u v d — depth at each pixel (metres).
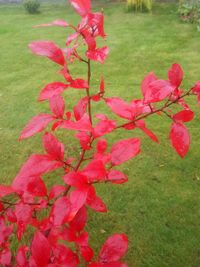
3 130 4.19
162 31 6.89
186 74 5.26
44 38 6.84
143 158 3.64
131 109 1.41
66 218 1.17
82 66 5.69
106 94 4.87
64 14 8.09
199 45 6.22
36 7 8.25
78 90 4.98
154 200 3.13
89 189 1.20
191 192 3.21
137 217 2.97
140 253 2.66
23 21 7.82
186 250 2.67
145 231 2.84
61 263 1.32
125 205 3.09
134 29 7.08
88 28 1.43
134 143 1.31
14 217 1.52
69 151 3.78
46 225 1.40
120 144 1.32
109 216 2.99
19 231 1.47
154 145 3.83
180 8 7.64
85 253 1.33
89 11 1.37
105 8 8.35
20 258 1.40
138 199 3.15
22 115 4.47
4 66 5.83
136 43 6.45
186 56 5.86
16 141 3.98
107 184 3.30
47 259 1.22
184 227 2.86
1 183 3.38
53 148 1.35
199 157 3.63
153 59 5.83
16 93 4.99
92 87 5.07
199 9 7.35
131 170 3.48
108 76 5.37
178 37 6.58
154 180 3.36
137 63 5.73
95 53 1.36
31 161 1.31
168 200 3.13
